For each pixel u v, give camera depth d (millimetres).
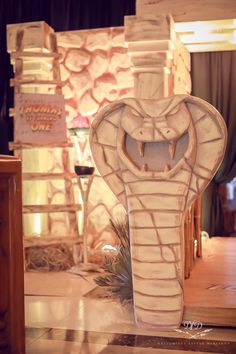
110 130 2754
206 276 3436
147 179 2670
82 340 2520
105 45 5262
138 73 3859
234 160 5793
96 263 4727
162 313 2664
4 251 1897
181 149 2643
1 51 6316
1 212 1892
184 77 5020
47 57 4711
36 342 2490
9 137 6293
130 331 2664
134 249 2713
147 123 2631
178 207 2643
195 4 3836
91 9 6043
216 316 2682
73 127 5289
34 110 4613
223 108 5723
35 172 4777
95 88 5312
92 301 3373
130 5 5930
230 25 4031
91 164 5148
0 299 1887
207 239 5238
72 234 4617
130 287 3137
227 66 5672
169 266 2656
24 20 6320
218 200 5961
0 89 6320
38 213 4766
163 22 3736
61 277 4227
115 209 5207
